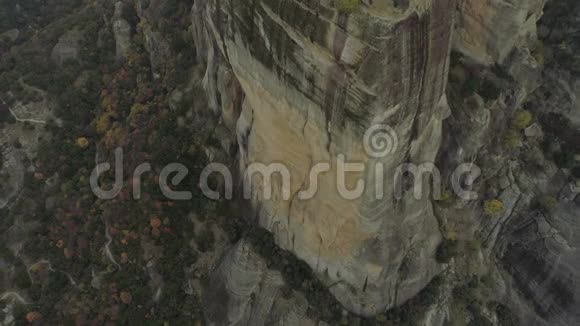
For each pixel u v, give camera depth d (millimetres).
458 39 35250
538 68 34688
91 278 42000
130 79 50844
